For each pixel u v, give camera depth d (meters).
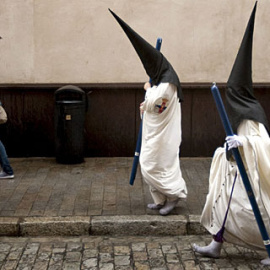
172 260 5.42
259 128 4.90
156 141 6.01
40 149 8.58
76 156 8.21
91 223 6.04
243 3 8.36
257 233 4.95
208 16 8.38
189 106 8.53
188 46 8.42
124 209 6.40
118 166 8.16
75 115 8.09
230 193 5.04
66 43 8.35
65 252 5.61
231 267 5.24
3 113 7.43
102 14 8.30
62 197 6.80
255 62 8.49
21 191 7.02
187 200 6.73
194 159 8.58
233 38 8.43
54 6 8.26
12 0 8.20
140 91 8.45
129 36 5.90
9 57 8.34
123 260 5.42
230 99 5.03
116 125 8.55
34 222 6.02
